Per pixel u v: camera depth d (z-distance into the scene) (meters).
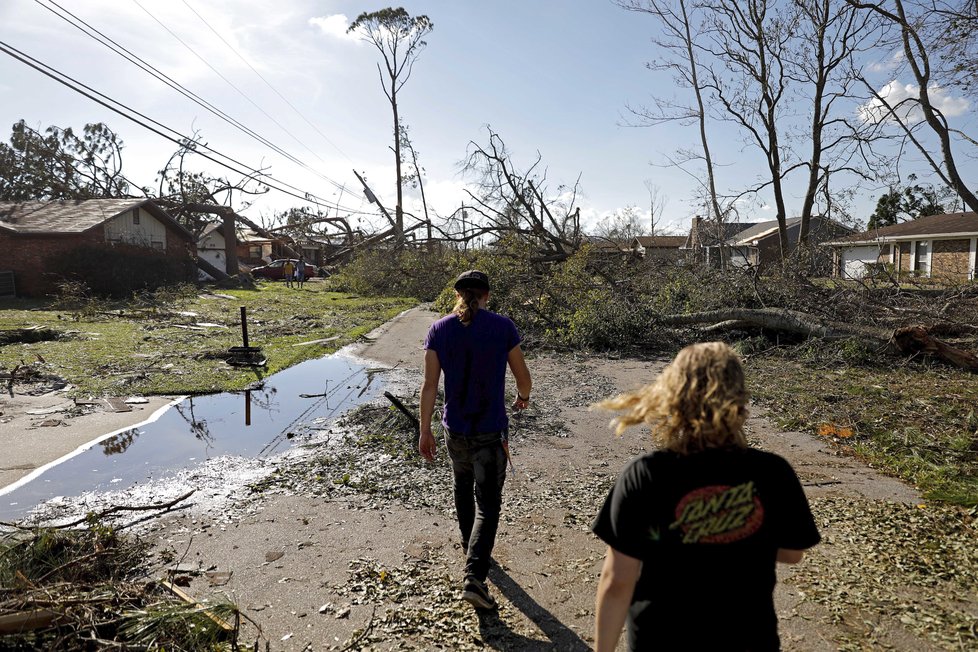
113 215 26.28
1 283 23.03
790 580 3.44
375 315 20.41
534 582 3.54
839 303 12.55
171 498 4.91
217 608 2.95
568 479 5.32
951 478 5.08
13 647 2.69
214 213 35.91
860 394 8.16
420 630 3.06
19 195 41.28
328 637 3.00
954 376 9.30
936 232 27.95
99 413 7.68
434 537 4.13
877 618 3.06
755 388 8.58
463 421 3.31
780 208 21.67
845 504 4.58
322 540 4.10
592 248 17.06
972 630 2.93
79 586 3.11
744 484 1.55
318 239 51.75
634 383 9.50
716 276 15.12
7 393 8.60
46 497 4.96
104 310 19.59
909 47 17.12
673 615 1.54
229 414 7.70
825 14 19.34
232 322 17.81
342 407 8.07
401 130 46.78
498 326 3.33
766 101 21.17
